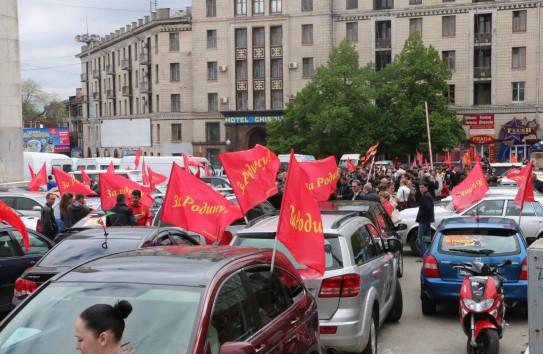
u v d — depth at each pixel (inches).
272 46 2536.9
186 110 2728.8
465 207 597.9
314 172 528.4
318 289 288.2
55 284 187.2
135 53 3097.9
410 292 494.3
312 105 2135.8
